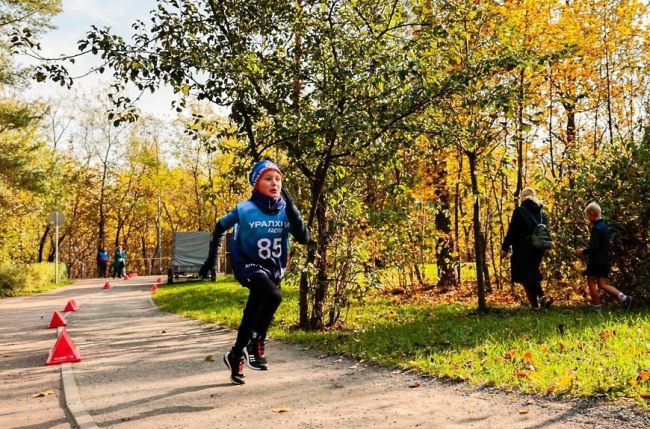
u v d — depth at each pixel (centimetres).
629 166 1048
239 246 577
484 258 1521
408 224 1166
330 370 649
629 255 1038
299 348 813
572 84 1469
